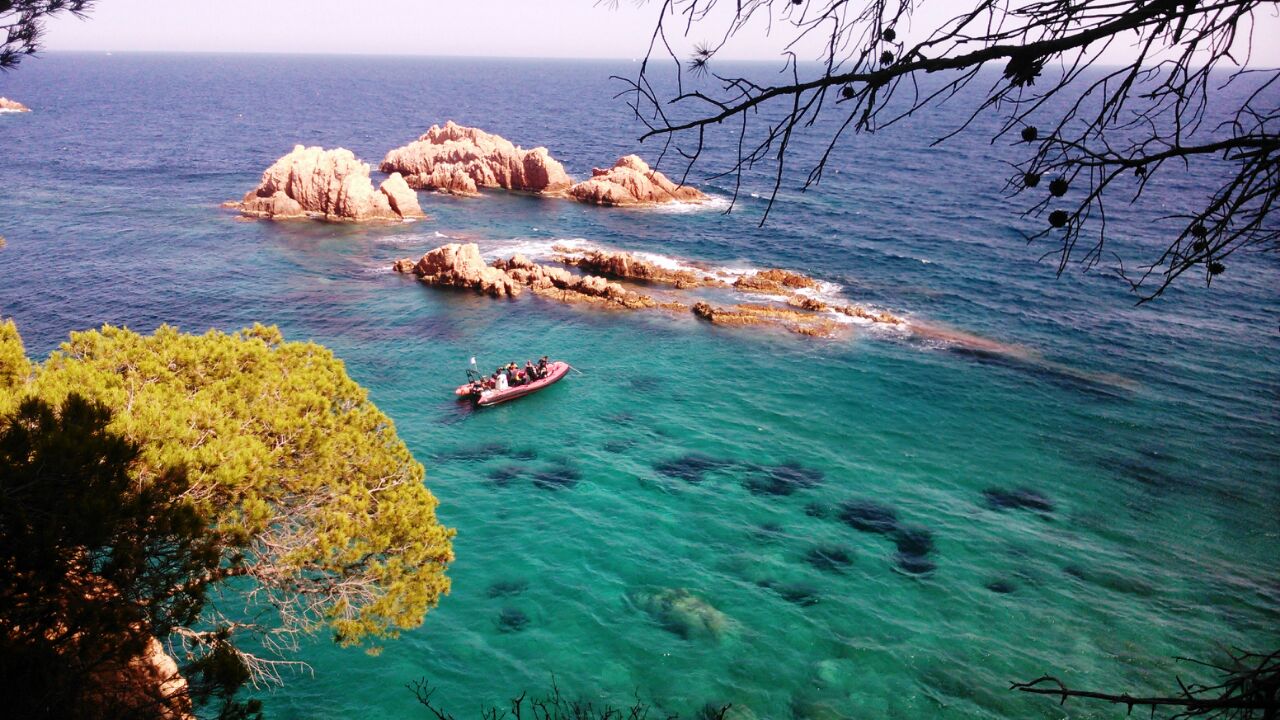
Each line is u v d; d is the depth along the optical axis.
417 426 32.22
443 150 89.38
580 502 26.77
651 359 39.44
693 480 28.42
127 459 10.49
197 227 62.59
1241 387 36.75
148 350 13.98
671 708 18.28
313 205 66.81
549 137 131.38
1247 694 2.84
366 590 13.59
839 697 18.64
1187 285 51.47
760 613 21.41
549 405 34.34
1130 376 37.97
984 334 43.25
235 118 151.12
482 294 48.28
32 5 8.20
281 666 18.92
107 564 9.72
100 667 10.99
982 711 18.25
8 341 12.81
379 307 45.78
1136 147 3.07
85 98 194.12
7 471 9.21
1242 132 3.04
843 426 32.81
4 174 82.31
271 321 43.09
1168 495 27.91
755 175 95.31
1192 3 2.75
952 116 172.50
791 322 44.19
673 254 58.12
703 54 3.29
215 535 11.17
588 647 20.09
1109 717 18.02
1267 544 25.16
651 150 116.50
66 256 53.53
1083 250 59.41
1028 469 29.58
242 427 12.91
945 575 23.22
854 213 73.56
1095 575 23.38
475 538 24.55
